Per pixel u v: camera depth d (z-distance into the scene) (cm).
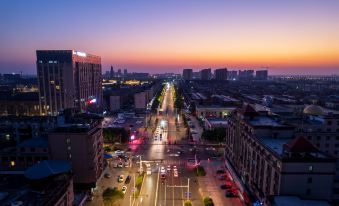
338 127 12662
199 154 14825
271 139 9094
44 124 13575
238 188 10138
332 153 12062
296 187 6894
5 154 10438
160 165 13062
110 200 8519
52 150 9794
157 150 15488
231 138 12169
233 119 11950
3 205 5634
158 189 10462
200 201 9525
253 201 8444
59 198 6269
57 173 6794
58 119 11056
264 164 7988
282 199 6656
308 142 6981
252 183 8956
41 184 6544
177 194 10044
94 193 10062
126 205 9206
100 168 11175
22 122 13650
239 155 10738
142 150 15488
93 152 10019
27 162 10444
